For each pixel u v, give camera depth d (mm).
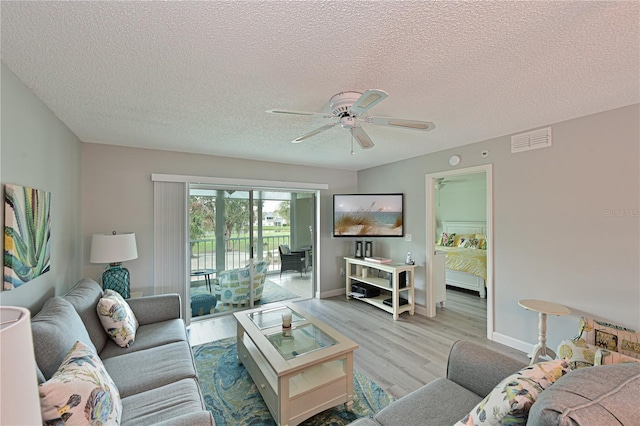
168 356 1894
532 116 2447
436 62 1565
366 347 2959
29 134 1799
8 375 593
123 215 3330
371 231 4438
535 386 985
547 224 2674
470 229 6469
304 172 4672
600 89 1921
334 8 1126
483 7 1127
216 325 3619
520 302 2621
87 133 2811
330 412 1964
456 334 3295
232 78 1734
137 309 2486
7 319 697
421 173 4023
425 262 3969
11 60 1480
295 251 4781
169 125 2611
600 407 719
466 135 3020
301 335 2270
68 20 1179
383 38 1339
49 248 2061
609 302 2303
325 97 2029
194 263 3912
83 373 1119
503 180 3020
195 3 1089
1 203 1468
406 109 2275
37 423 658
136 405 1402
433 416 1302
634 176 2182
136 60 1515
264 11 1141
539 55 1498
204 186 3926
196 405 1419
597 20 1212
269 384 1896
